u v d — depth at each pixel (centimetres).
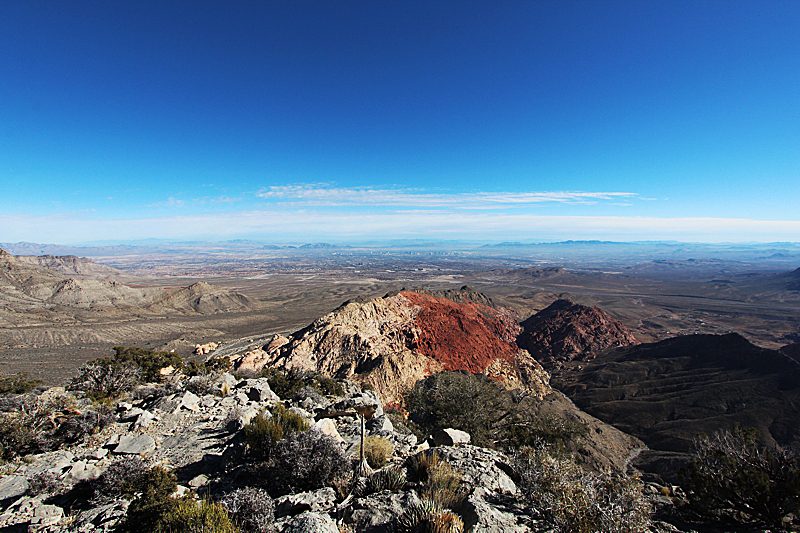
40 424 1297
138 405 1723
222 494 892
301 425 1182
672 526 951
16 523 795
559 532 718
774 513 991
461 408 2194
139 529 705
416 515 681
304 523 664
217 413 1560
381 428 1396
